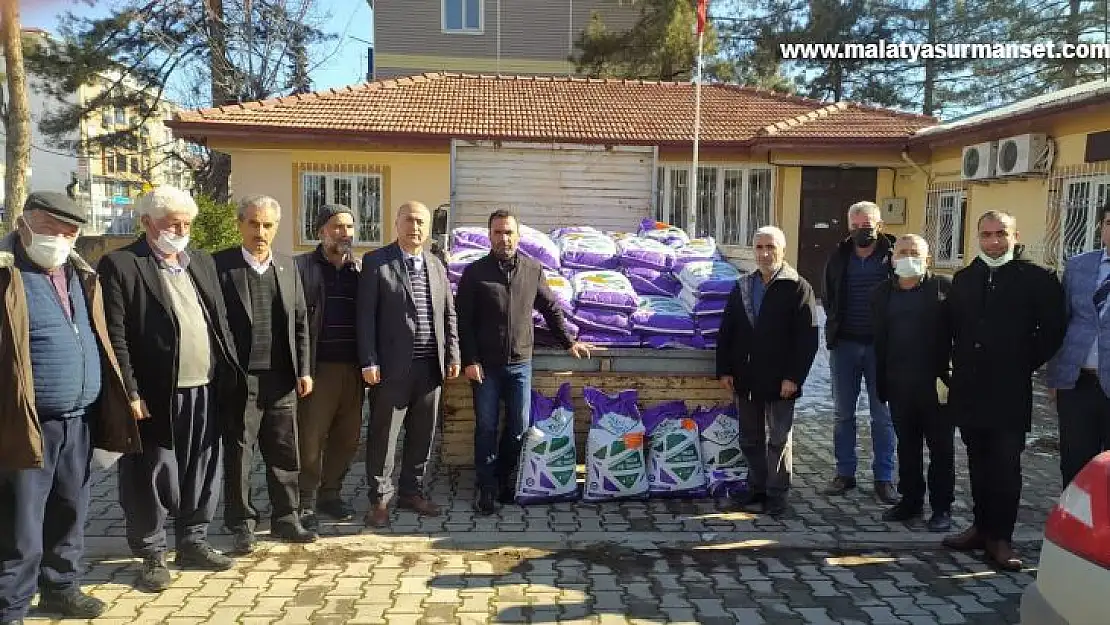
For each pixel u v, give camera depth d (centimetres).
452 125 1414
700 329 581
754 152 1421
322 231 475
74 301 353
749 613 382
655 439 543
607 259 648
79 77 2084
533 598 394
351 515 504
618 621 371
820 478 595
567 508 519
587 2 2497
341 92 1571
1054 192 1012
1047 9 2258
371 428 479
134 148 2314
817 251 1480
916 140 1328
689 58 2142
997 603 396
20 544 336
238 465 432
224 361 418
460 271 591
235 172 1422
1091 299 416
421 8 2469
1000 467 437
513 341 501
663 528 486
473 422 583
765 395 492
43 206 330
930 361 475
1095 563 233
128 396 369
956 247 1285
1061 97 1063
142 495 390
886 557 454
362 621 366
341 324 474
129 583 403
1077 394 422
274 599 387
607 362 572
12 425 320
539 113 1530
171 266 396
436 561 436
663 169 1468
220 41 2155
